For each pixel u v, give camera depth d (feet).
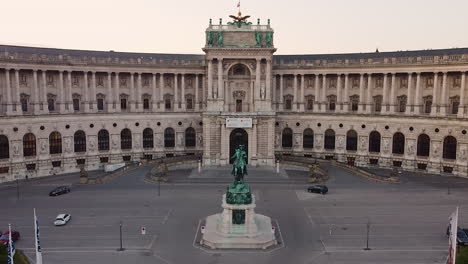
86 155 335.88
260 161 339.77
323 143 361.51
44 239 181.98
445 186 275.18
